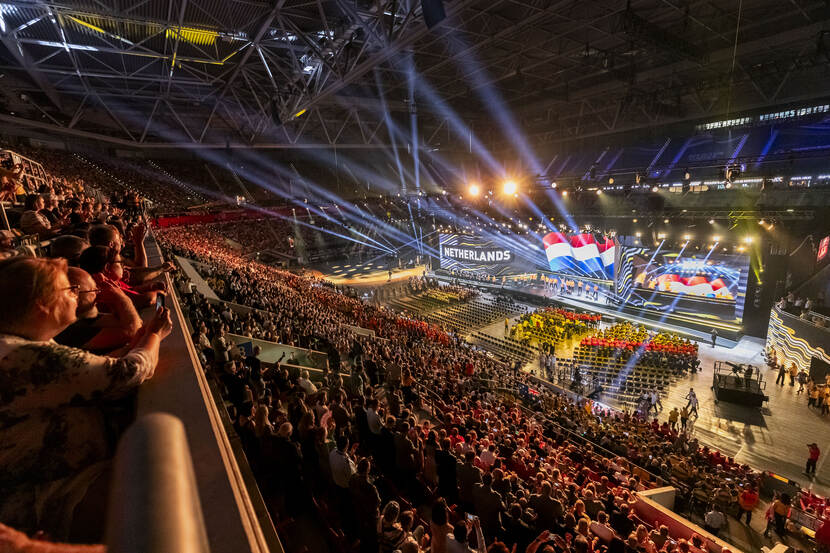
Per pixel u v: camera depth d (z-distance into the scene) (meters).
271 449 6.04
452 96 45.03
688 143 40.75
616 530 9.03
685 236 35.03
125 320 2.86
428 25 16.88
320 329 18.34
